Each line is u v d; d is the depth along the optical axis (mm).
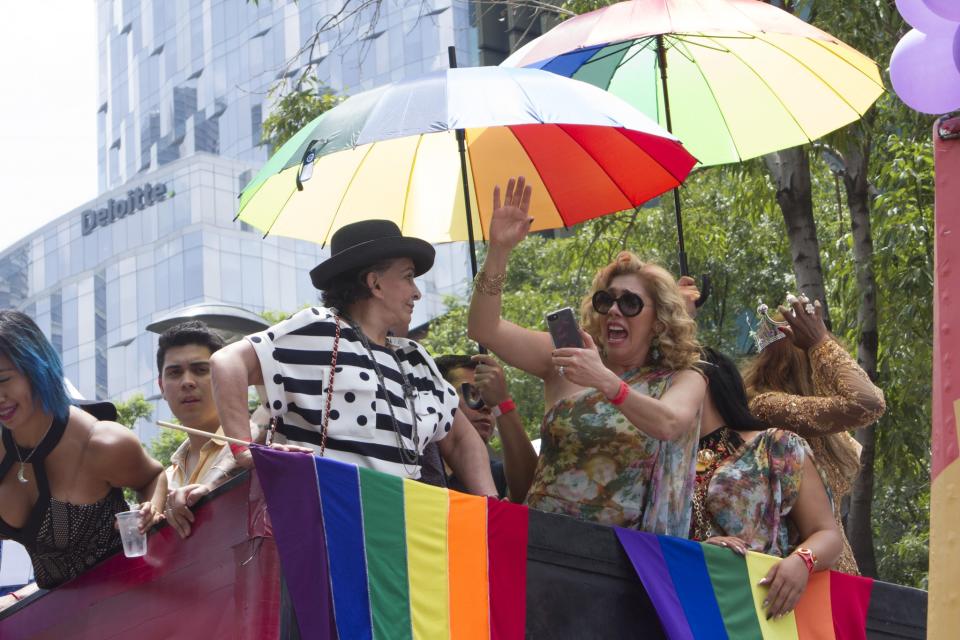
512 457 5062
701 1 5742
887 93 9852
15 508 4617
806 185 9680
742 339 14336
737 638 4465
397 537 3846
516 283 18828
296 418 4125
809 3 9711
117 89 78688
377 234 4531
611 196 5625
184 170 57531
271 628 3553
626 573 4355
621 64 6512
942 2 3707
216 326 6371
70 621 4500
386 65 47625
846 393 5234
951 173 3387
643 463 4586
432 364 4566
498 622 4012
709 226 13281
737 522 4844
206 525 3885
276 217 5363
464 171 5316
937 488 3293
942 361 3320
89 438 4570
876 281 10219
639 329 4750
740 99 6301
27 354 4438
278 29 60438
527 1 10492
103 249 61406
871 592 4996
